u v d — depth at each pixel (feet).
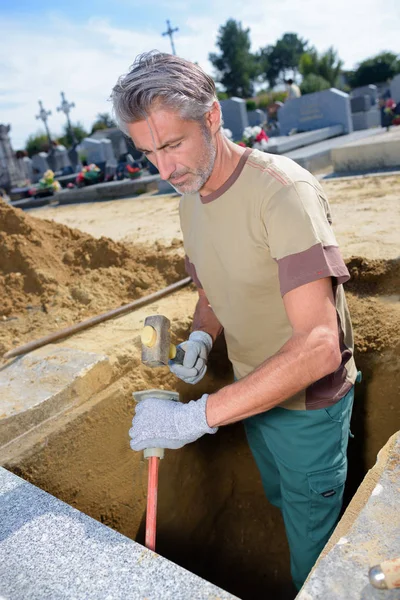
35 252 12.63
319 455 6.43
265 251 5.17
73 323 10.77
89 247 13.43
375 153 24.64
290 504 6.98
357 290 11.57
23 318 11.09
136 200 32.04
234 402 4.48
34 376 8.33
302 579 7.48
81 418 8.00
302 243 4.52
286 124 44.06
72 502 7.72
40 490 4.77
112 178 44.88
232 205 5.10
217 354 11.10
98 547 3.97
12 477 5.03
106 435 8.39
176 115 4.32
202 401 4.66
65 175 66.18
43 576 3.75
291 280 4.53
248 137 33.83
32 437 7.45
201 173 4.77
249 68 149.07
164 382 9.75
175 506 9.87
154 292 12.25
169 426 4.66
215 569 10.66
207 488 10.96
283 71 168.66
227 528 11.34
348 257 12.07
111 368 8.82
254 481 11.70
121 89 4.32
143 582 3.59
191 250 6.30
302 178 4.83
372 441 10.00
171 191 32.76
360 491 4.80
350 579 3.27
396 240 13.16
